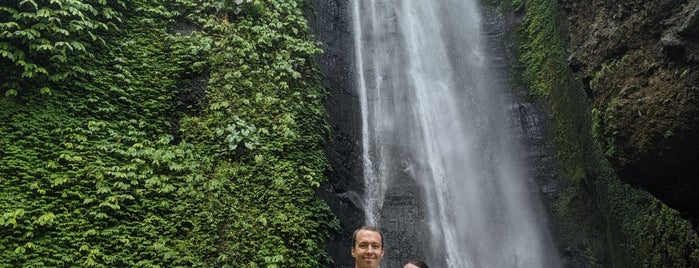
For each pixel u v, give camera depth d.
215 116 9.42
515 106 14.05
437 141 13.91
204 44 10.11
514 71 14.65
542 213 12.35
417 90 14.75
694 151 6.25
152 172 8.38
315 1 13.95
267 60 10.62
